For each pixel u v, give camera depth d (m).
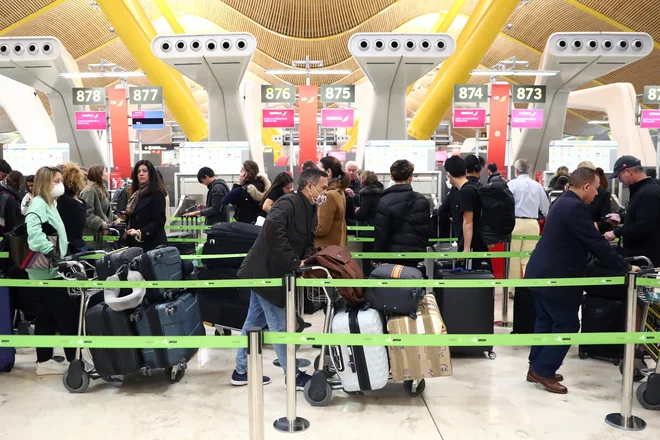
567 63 10.75
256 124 14.12
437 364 3.42
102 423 3.19
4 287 3.96
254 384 2.42
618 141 15.17
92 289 3.71
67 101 12.22
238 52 9.91
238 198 6.16
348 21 22.31
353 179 7.91
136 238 4.58
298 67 27.33
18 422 3.20
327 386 3.42
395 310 3.40
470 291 4.33
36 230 3.70
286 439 2.96
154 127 11.12
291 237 3.34
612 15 20.03
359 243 6.64
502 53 26.73
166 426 3.14
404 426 3.13
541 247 3.57
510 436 3.02
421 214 4.52
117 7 12.11
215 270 4.41
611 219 4.76
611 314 4.19
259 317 3.73
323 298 3.83
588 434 3.05
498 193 4.69
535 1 21.16
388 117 11.30
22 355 4.54
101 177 5.63
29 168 10.68
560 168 7.34
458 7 19.53
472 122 11.00
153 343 2.54
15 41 10.61
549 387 3.68
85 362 3.99
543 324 3.75
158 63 13.17
